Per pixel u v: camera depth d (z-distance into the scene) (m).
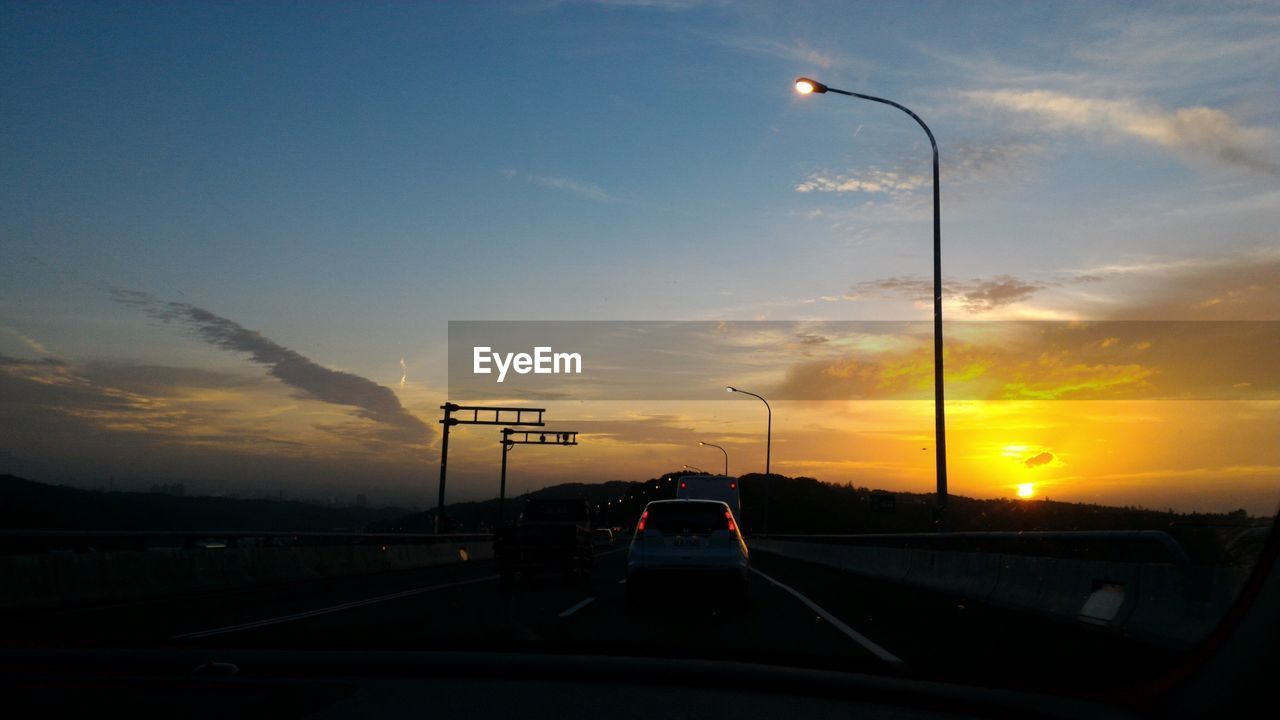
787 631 11.65
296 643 9.68
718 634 11.23
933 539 22.33
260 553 22.52
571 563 21.95
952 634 11.27
